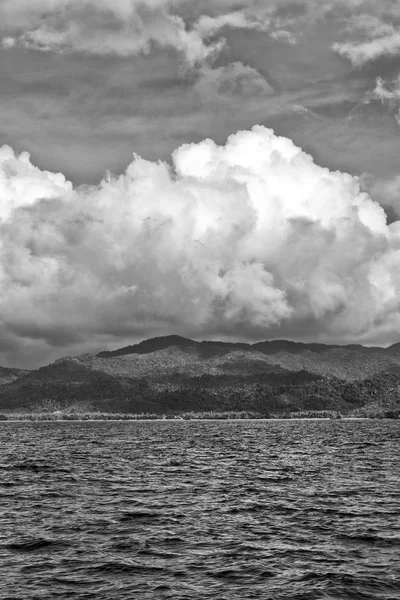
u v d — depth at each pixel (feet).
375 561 112.88
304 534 134.72
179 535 133.69
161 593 95.76
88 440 588.09
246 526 143.02
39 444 513.86
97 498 184.85
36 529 139.33
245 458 341.00
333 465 292.40
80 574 105.09
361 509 164.55
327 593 95.61
